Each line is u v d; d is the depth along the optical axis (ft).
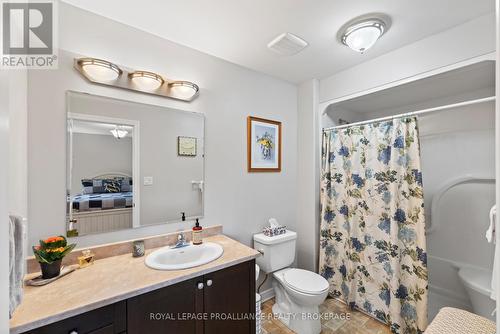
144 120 5.15
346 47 5.85
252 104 7.06
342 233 7.16
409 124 5.72
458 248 7.19
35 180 3.96
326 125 8.15
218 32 5.20
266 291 7.36
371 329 5.98
